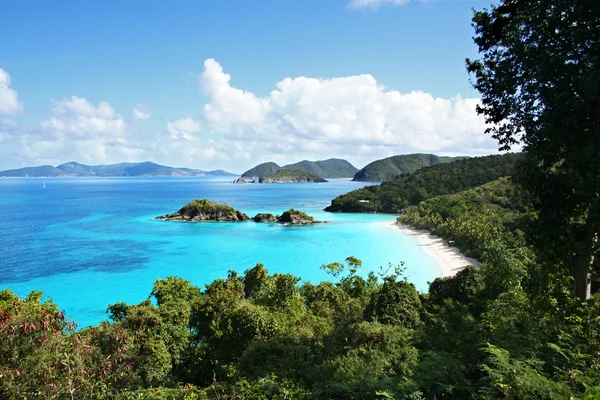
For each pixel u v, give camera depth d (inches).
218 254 3196.4
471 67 665.6
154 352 757.3
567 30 446.3
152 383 719.1
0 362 357.1
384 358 546.6
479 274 1098.7
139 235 4094.5
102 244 3619.6
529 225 592.1
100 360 457.7
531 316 560.4
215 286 1444.4
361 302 1346.0
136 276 2578.7
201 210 5339.6
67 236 4040.4
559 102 452.1
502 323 552.4
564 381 363.3
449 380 409.4
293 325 971.3
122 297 2156.7
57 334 411.2
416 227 4421.8
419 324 904.3
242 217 5270.7
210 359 882.1
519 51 487.5
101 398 427.5
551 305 586.2
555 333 476.7
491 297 941.8
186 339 903.7
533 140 513.7
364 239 3750.0
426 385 404.8
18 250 3353.8
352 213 6200.8
